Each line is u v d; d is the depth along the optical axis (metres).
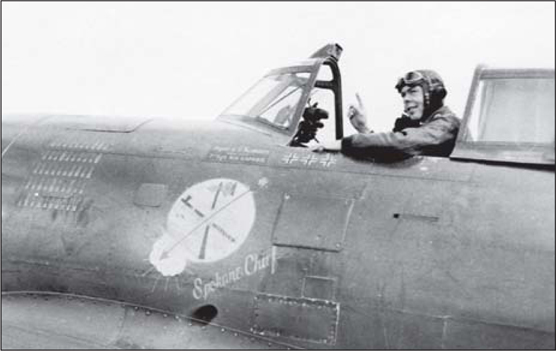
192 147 5.09
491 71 4.66
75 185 5.13
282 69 5.43
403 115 5.10
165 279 4.71
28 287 5.04
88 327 4.78
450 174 4.48
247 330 4.52
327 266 4.40
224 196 4.77
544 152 4.39
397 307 4.24
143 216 4.88
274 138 5.05
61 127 5.57
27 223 5.11
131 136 5.30
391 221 4.40
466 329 4.13
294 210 4.59
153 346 4.61
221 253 4.63
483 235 4.23
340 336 4.33
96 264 4.87
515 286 4.10
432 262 4.25
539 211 4.23
